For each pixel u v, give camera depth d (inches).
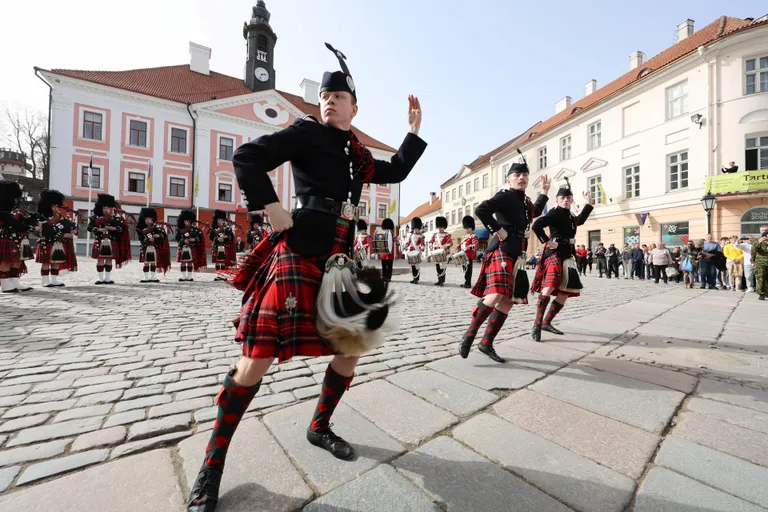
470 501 52.1
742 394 92.4
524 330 169.5
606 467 61.1
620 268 768.9
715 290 403.2
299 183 58.4
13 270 254.5
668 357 124.6
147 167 981.8
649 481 57.4
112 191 940.0
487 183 1366.9
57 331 148.4
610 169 820.6
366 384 96.1
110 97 941.8
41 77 872.3
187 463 60.2
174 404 83.6
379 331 54.2
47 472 57.2
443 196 1803.6
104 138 935.0
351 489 54.2
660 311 229.8
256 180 49.4
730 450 66.7
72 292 262.2
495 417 78.5
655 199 721.6
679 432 73.2
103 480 55.6
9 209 251.8
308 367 109.0
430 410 81.2
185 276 363.6
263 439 67.2
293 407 80.9
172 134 1018.7
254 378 52.3
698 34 820.0
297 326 52.5
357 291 55.4
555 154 989.2
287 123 1167.0
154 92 1022.4
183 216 378.6
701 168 642.2
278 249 56.7
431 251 411.5
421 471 59.1
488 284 116.7
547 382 99.3
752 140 604.4
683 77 673.6
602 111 841.5
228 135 1079.0
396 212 1403.8
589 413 81.0
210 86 1170.0
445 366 112.1
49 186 882.8
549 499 53.0
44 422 74.0
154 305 214.8
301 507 50.4
